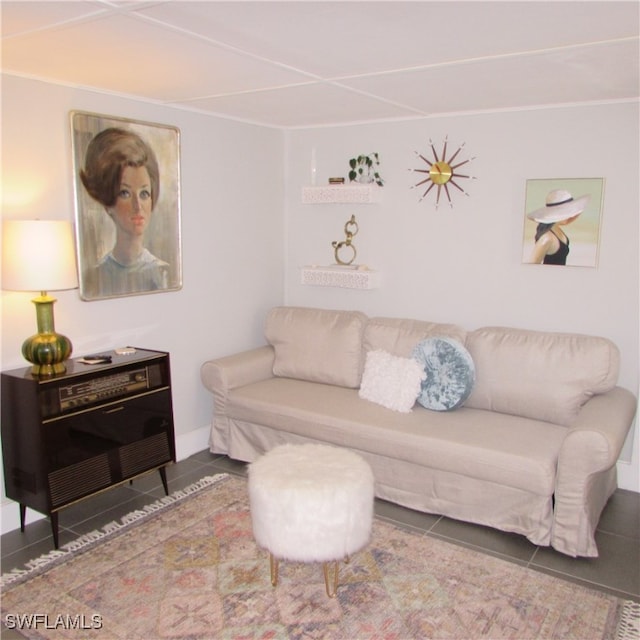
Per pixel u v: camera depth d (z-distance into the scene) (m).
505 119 3.56
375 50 2.34
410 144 3.92
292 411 3.43
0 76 2.71
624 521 3.04
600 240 3.36
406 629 2.22
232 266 4.12
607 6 1.83
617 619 2.27
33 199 2.89
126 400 3.02
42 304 2.76
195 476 3.57
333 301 4.41
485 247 3.74
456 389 3.26
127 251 3.36
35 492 2.76
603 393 3.11
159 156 3.47
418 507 3.12
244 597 2.41
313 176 4.37
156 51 2.40
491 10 1.88
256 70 2.68
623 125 3.23
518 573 2.56
